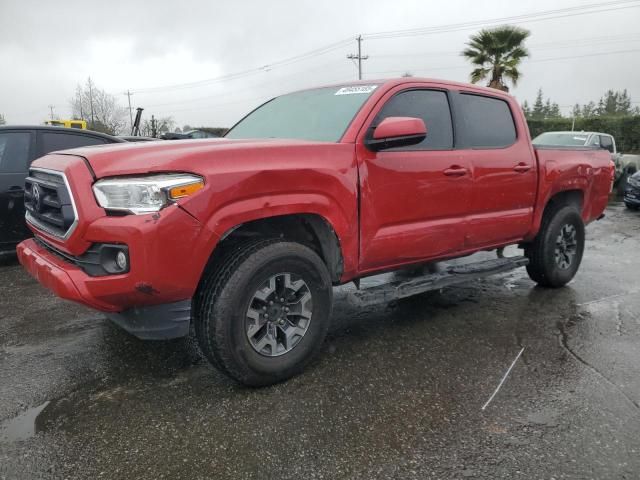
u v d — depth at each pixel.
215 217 2.73
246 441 2.54
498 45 23.22
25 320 4.29
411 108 3.78
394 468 2.34
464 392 3.04
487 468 2.34
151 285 2.61
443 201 3.86
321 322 3.28
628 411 2.82
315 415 2.79
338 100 3.86
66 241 2.77
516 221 4.55
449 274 4.21
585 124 25.77
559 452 2.45
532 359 3.51
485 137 4.29
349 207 3.28
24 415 2.80
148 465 2.37
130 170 2.64
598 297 4.99
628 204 12.62
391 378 3.22
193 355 3.57
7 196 6.07
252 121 4.43
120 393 3.04
